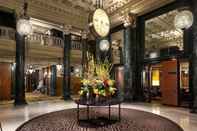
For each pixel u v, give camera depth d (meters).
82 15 12.40
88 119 5.90
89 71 6.38
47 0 10.29
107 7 10.95
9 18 11.53
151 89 11.36
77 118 6.05
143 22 10.72
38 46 12.75
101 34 7.46
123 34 11.45
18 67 9.99
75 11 11.76
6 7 9.48
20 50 10.04
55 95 16.38
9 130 4.97
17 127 5.23
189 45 8.30
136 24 10.82
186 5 8.45
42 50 12.97
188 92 8.98
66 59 13.01
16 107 8.95
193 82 7.40
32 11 10.34
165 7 9.44
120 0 10.19
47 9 10.97
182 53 8.62
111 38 12.70
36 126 5.25
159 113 7.11
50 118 6.29
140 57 10.71
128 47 10.72
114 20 11.55
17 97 9.88
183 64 9.34
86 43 13.77
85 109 8.12
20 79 9.96
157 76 12.17
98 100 5.71
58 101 11.59
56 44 14.20
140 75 10.59
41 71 20.61
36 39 12.95
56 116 6.61
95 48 13.70
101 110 7.81
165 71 9.42
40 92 19.42
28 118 6.38
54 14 11.43
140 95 10.51
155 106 8.88
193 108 7.19
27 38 12.26
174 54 9.01
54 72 16.78
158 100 11.13
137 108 8.30
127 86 10.59
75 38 15.94
